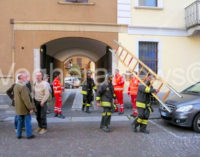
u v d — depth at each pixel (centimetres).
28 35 846
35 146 428
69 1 859
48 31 852
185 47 934
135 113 703
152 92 493
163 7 918
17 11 841
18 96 460
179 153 390
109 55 951
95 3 870
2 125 600
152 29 909
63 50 1291
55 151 401
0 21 837
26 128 473
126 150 405
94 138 478
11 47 842
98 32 875
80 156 377
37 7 848
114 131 534
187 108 521
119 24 882
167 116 557
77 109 824
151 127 575
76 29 864
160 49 919
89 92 770
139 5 922
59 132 525
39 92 516
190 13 895
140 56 923
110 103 540
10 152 396
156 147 421
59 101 682
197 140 463
